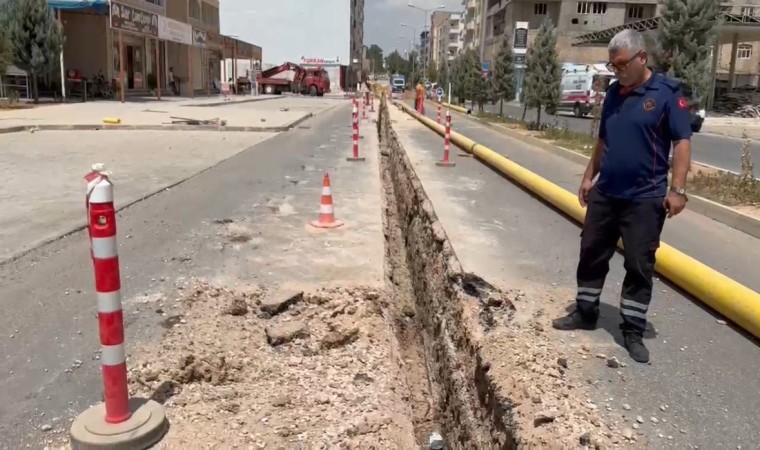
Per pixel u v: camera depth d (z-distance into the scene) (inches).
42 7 1071.6
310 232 294.5
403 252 369.7
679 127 154.9
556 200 357.4
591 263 181.3
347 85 3065.9
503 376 161.5
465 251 272.2
